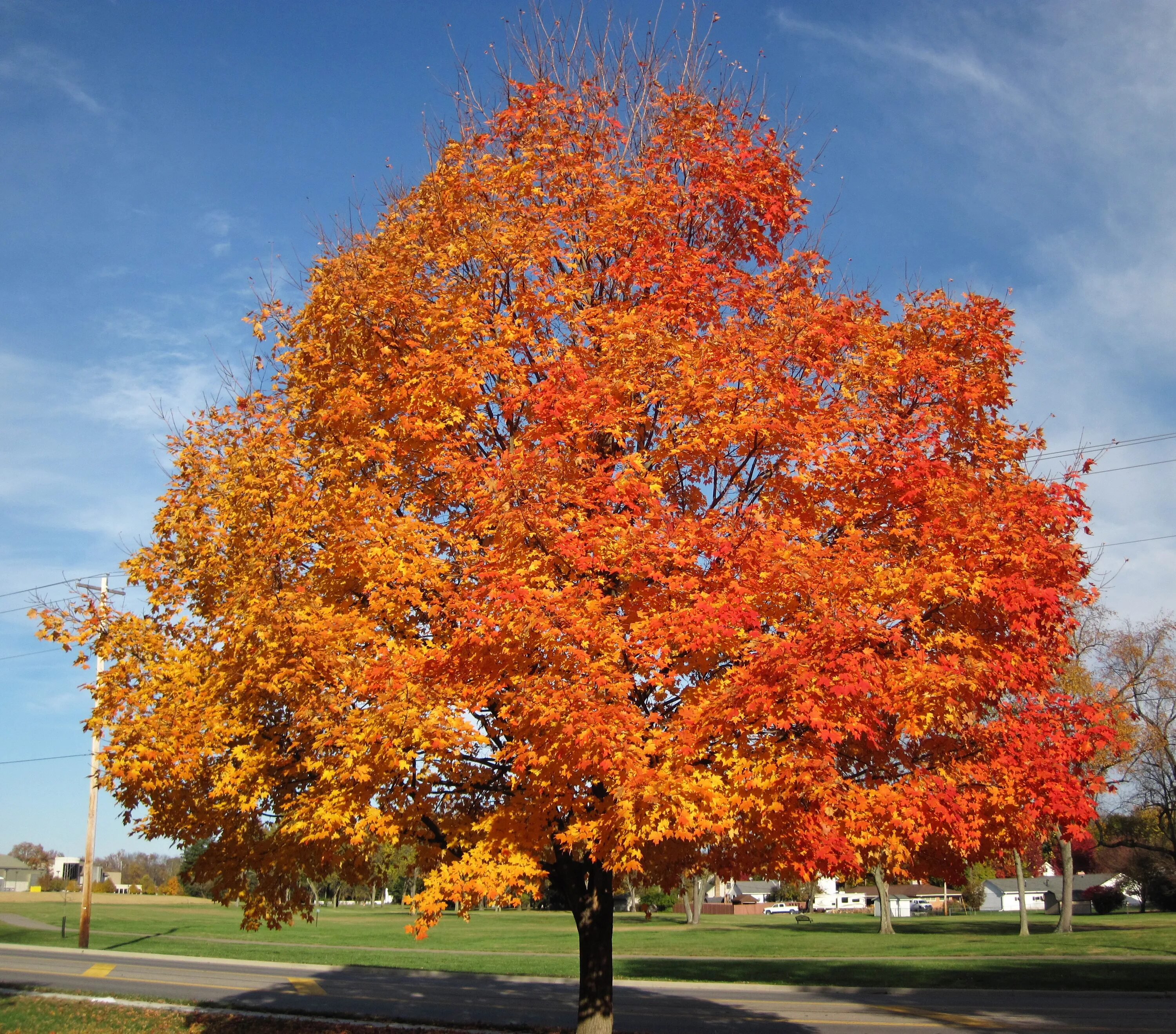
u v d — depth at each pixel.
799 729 7.71
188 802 9.81
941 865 9.03
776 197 11.11
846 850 7.10
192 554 10.72
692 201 11.12
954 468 9.41
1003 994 23.12
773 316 9.55
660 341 9.33
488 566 8.30
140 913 62.75
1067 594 8.77
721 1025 17.69
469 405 9.74
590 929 10.47
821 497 9.44
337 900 98.50
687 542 8.27
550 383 9.04
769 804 7.28
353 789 8.23
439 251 10.51
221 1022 17.42
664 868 10.40
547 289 10.34
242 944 40.94
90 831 37.69
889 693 7.52
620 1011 20.17
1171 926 45.47
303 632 8.41
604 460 9.43
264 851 10.30
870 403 9.77
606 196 10.94
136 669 9.64
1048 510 8.68
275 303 11.38
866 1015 19.25
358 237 11.15
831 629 7.18
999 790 7.90
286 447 10.16
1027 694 8.70
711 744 7.98
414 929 7.76
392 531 8.91
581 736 6.96
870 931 51.22
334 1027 16.59
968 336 9.80
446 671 8.12
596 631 7.54
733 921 69.06
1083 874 92.50
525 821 8.18
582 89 12.09
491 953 37.88
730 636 7.85
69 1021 17.92
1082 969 27.41
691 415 9.27
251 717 9.31
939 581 8.11
